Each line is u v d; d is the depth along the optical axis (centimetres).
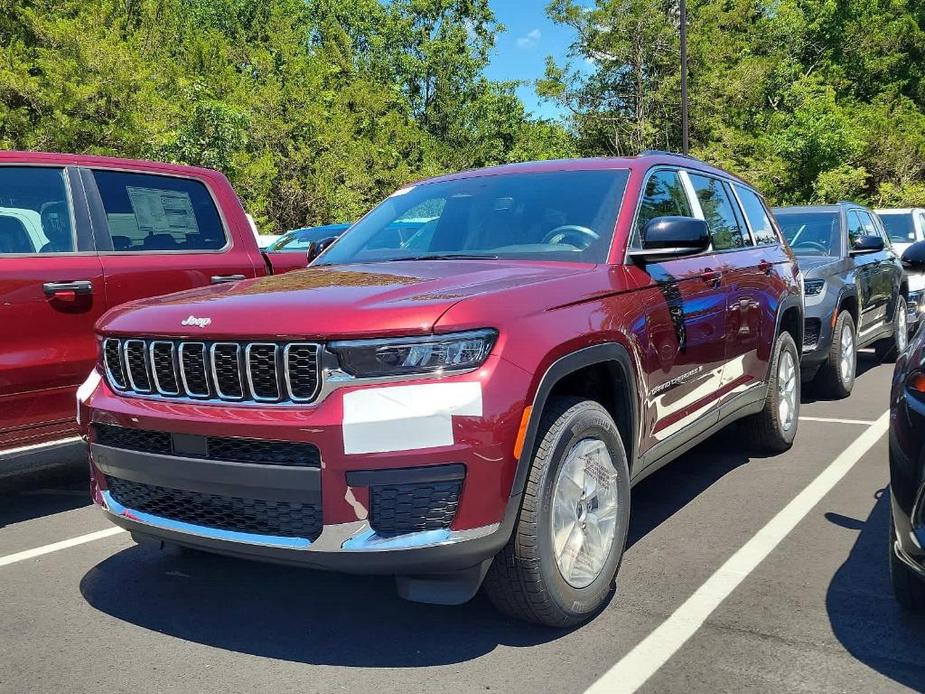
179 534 297
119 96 2558
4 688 279
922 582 301
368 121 5000
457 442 263
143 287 508
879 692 265
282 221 3456
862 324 838
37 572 390
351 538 264
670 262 403
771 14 4753
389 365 267
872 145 4250
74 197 497
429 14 6444
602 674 279
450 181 465
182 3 6191
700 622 317
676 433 396
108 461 314
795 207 912
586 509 318
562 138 4494
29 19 2548
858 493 481
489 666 287
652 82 4000
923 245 385
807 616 321
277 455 274
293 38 5831
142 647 309
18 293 451
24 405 455
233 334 282
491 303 286
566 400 313
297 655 299
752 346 489
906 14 5012
